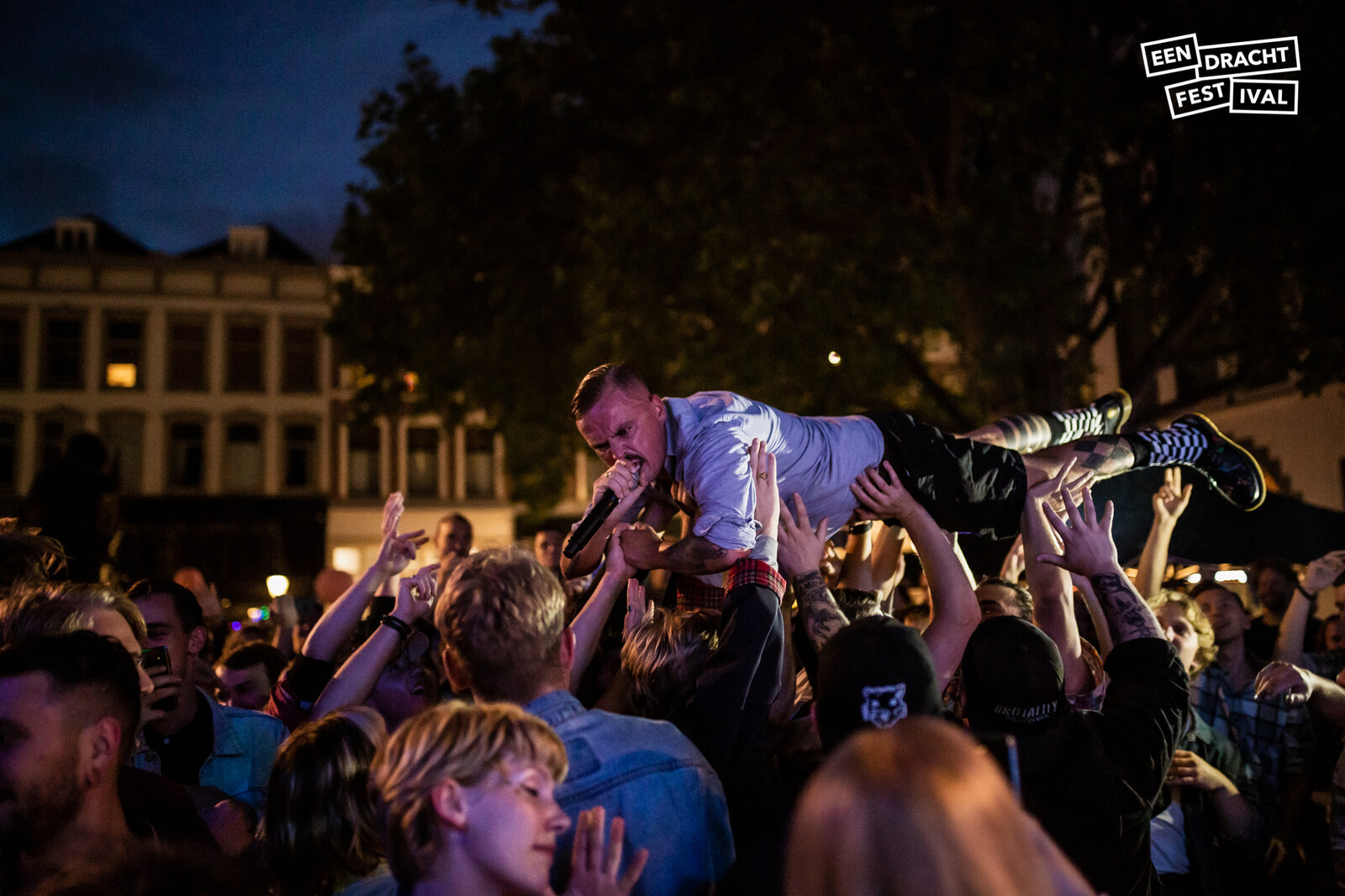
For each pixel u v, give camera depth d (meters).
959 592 2.65
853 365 9.80
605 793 1.89
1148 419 10.63
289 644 5.70
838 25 9.85
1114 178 10.20
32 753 1.78
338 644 3.02
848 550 3.69
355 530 27.80
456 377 13.51
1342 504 12.55
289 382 28.02
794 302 9.88
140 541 26.31
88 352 27.16
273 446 27.70
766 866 1.85
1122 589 2.39
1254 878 3.63
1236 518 5.13
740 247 9.75
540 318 12.55
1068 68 8.95
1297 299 9.73
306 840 2.12
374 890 2.07
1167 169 9.76
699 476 2.86
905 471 3.17
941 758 1.09
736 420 2.93
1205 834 3.42
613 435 2.97
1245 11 8.58
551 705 1.96
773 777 2.25
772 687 2.28
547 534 5.59
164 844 1.63
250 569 26.72
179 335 27.64
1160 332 11.37
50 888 1.53
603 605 2.68
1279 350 9.62
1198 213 9.01
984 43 8.95
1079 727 2.12
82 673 1.83
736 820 2.20
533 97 11.70
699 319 11.28
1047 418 3.70
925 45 9.63
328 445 27.97
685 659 2.45
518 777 1.58
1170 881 3.32
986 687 2.07
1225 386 10.32
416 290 12.73
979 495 3.25
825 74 9.83
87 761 1.82
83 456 5.02
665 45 10.61
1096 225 10.49
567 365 12.79
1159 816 3.42
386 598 3.64
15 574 2.83
